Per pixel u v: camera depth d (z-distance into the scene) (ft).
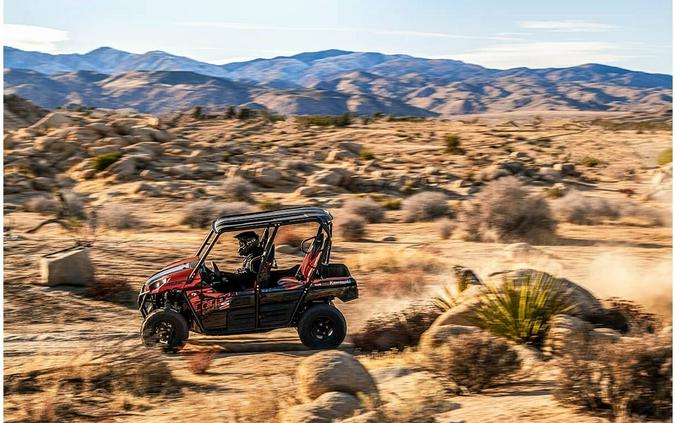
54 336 41.86
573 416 23.82
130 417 27.25
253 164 172.24
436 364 29.25
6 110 227.20
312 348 40.06
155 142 192.13
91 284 53.01
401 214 110.93
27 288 52.26
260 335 43.75
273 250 40.83
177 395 30.48
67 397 29.55
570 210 102.06
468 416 24.27
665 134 280.51
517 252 62.85
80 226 86.94
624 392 23.77
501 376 28.68
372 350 39.45
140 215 111.04
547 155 215.92
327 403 23.77
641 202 125.39
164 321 39.42
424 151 218.79
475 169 177.17
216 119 326.65
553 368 30.94
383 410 22.84
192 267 40.73
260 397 26.55
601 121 380.17
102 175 154.20
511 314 36.73
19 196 129.90
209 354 38.17
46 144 175.42
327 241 40.73
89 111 255.29
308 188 138.31
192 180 154.10
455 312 38.68
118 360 32.42
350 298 40.57
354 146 208.95
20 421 26.91
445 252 73.77
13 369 33.81
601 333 35.47
